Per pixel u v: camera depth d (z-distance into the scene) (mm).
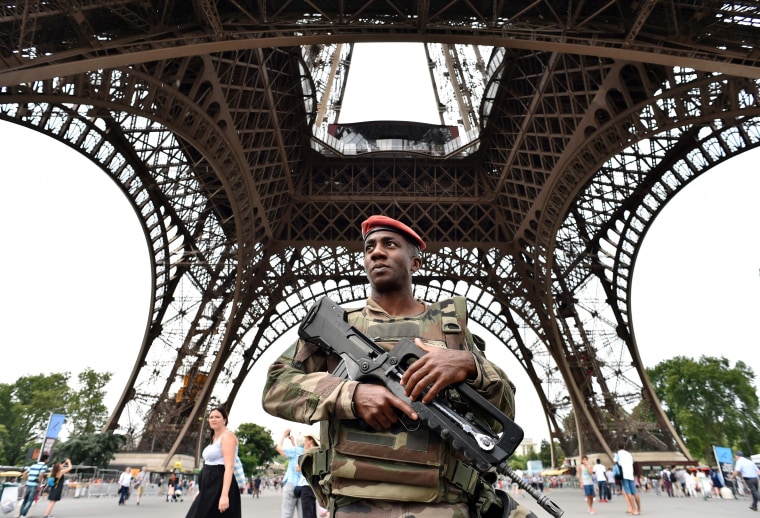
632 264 60938
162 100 32656
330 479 4145
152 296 58344
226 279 61938
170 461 58875
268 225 55438
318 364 4973
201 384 61844
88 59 22094
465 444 3857
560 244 62312
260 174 48375
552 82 41375
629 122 36688
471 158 59812
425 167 61500
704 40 25188
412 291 5289
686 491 54500
